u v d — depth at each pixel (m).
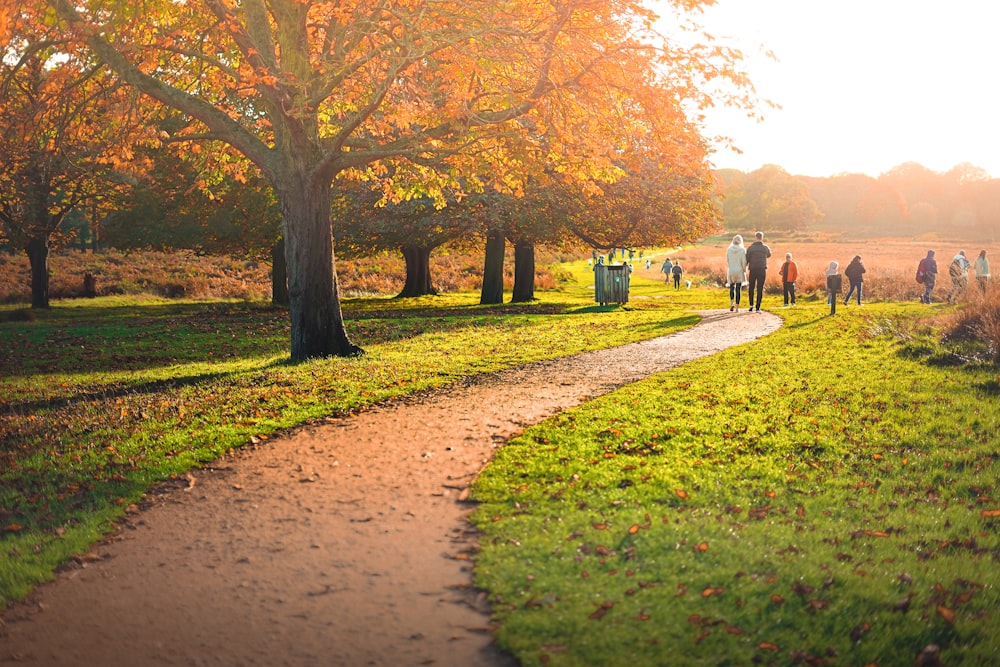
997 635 4.17
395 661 3.96
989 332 13.39
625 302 29.31
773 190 172.62
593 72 12.24
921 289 30.11
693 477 6.89
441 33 12.40
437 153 14.42
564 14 11.75
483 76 12.25
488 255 33.56
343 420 9.34
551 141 13.62
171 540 5.82
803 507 6.27
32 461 8.04
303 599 4.73
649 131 13.48
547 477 6.96
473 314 25.64
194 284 40.88
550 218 30.02
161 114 16.00
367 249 35.97
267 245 32.81
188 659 4.05
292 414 9.60
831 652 3.97
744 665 3.83
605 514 6.02
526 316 23.88
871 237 164.00
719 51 11.61
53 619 4.58
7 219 28.08
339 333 14.94
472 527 5.85
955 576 4.92
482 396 10.59
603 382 11.50
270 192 28.62
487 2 12.27
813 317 20.62
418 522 5.98
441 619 4.41
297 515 6.23
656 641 4.04
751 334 17.30
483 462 7.48
